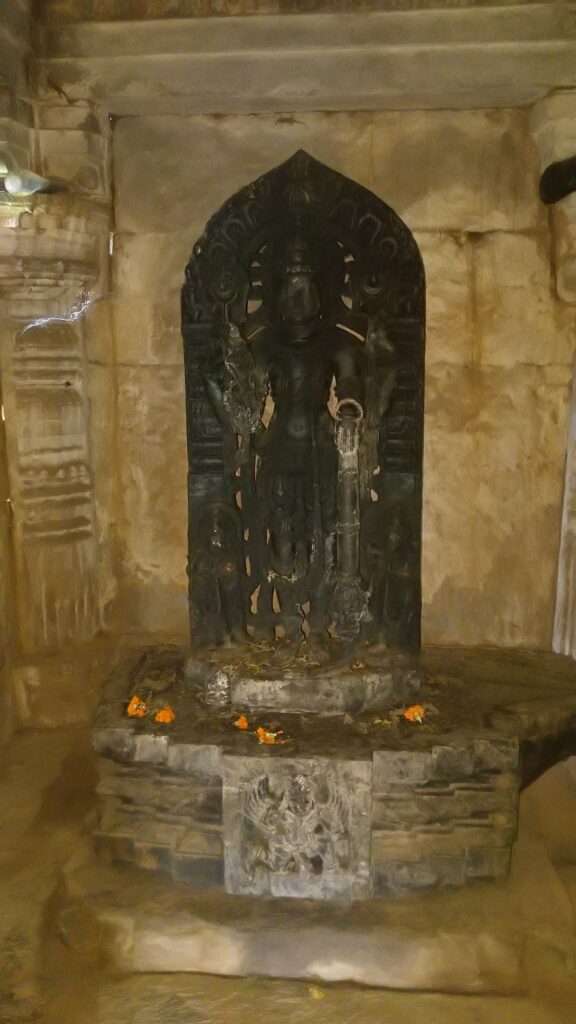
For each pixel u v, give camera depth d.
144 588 4.39
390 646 3.64
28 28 3.53
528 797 3.88
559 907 3.11
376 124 3.81
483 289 3.91
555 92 3.48
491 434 4.05
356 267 3.43
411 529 3.57
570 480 4.00
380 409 3.50
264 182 3.39
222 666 3.56
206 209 3.96
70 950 3.06
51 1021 2.77
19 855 3.42
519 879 3.26
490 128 3.78
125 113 3.87
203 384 3.58
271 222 3.42
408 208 3.86
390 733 3.29
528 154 3.78
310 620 3.66
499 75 3.42
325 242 3.42
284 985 2.99
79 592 4.32
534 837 3.54
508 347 3.96
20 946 2.96
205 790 3.27
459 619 4.27
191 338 3.55
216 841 3.26
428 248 3.89
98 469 4.32
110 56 3.54
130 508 4.34
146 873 3.33
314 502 3.57
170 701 3.55
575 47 3.35
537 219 3.83
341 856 3.17
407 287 3.42
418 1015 2.85
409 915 3.11
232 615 3.72
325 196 3.38
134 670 3.87
